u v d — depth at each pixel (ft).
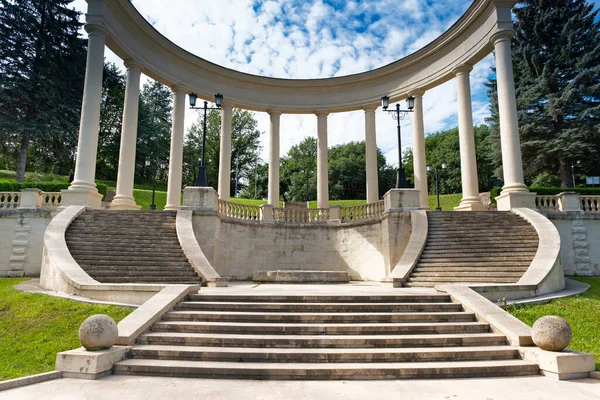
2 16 111.75
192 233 55.36
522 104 111.75
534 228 54.24
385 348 25.05
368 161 92.53
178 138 84.64
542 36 114.21
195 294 33.14
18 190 71.05
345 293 34.76
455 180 202.28
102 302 34.53
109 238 52.37
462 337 25.85
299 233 77.00
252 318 28.73
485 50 75.97
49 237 48.06
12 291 41.86
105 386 19.92
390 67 91.66
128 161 76.18
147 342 25.64
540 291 39.06
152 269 46.83
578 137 102.99
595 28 108.88
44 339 29.63
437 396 18.79
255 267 73.41
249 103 94.94
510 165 67.05
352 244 73.61
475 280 45.96
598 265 59.88
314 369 21.81
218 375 21.84
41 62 115.96
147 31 79.10
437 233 57.52
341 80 95.66
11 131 110.22
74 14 121.49
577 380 21.54
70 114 120.67
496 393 19.26
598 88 102.99
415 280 48.03
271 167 93.71
